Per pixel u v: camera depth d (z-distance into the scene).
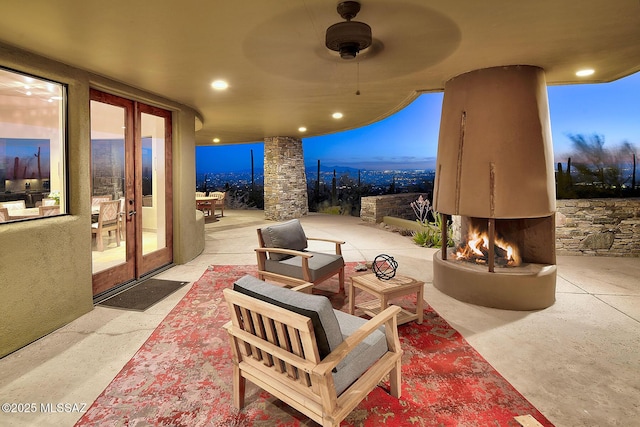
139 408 1.90
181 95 4.43
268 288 1.72
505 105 3.25
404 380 2.15
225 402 1.96
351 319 2.11
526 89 3.25
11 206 3.04
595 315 3.12
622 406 1.88
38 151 3.11
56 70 2.97
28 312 2.64
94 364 2.35
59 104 3.14
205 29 2.40
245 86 4.03
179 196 4.98
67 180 3.14
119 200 4.00
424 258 5.30
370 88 4.19
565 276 4.29
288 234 3.89
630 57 3.08
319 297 1.54
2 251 2.46
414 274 4.44
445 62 3.17
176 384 2.12
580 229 5.34
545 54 2.98
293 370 1.61
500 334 2.77
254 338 1.73
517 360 2.37
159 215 4.80
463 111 3.47
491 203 3.27
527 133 3.25
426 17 2.26
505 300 3.26
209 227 8.77
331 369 1.45
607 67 3.37
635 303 3.41
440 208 3.73
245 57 3.02
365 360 1.77
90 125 3.39
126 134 4.04
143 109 4.34
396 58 3.06
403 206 9.86
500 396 1.98
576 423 1.75
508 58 3.08
